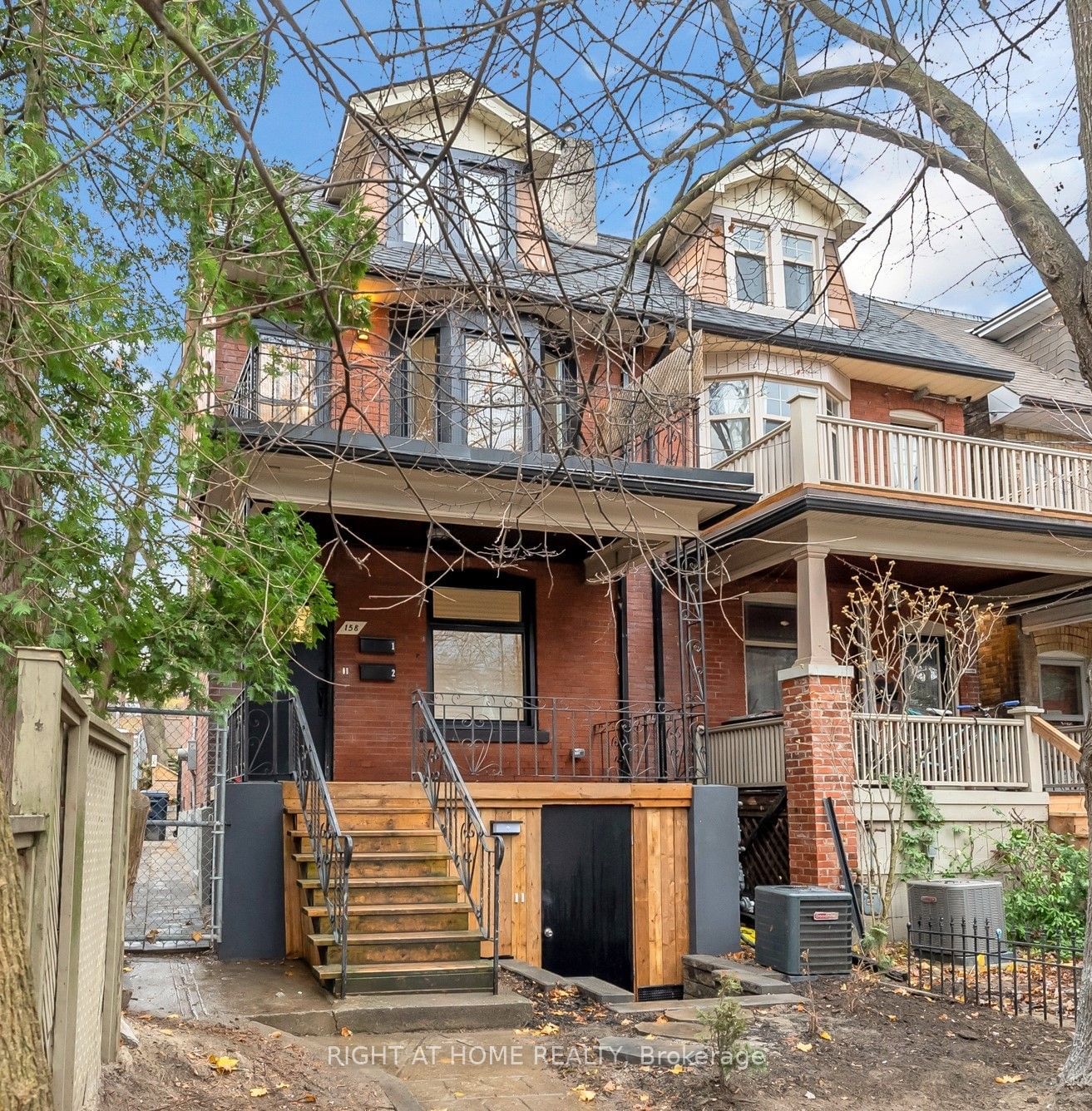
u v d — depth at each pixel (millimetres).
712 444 14367
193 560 6160
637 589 13930
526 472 10203
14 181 4875
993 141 6758
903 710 12023
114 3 5898
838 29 6566
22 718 3453
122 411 5641
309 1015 7320
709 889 10891
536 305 7066
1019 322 19625
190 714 9328
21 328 5324
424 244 6770
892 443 14062
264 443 8805
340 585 12375
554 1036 7457
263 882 9453
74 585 6008
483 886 10133
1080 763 6707
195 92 6410
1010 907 11133
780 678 11969
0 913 2443
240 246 6699
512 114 12258
